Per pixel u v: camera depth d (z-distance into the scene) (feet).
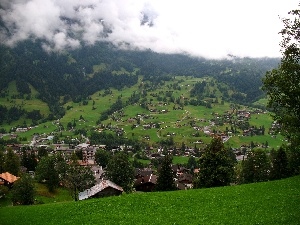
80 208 142.20
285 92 139.23
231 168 211.41
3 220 141.79
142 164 608.19
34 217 139.85
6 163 403.34
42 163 383.45
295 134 142.31
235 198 139.03
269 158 259.39
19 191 279.69
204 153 214.69
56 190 374.43
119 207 138.10
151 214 126.52
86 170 289.33
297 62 140.77
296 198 128.36
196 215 121.39
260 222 107.65
